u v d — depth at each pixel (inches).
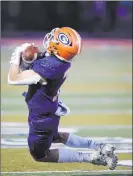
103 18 1473.9
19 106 558.6
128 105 579.5
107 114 526.3
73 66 926.4
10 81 233.1
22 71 236.5
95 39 1375.5
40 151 247.9
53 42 234.4
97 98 620.1
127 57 1088.8
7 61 951.6
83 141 262.1
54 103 241.3
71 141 260.8
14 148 372.8
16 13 1465.3
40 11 1491.1
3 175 302.4
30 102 241.6
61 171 313.6
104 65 954.1
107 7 1465.3
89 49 1227.9
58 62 234.4
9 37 1331.2
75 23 1493.6
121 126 469.7
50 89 237.8
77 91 666.2
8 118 490.9
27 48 235.6
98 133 436.8
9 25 1453.0
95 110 546.6
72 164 331.3
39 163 331.6
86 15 1488.7
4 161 335.0
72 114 521.0
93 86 711.7
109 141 406.0
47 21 1497.3
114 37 1398.9
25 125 458.0
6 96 621.3
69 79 770.8
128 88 702.5
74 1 1486.2
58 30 237.1
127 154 363.6
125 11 1455.5
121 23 1461.6
